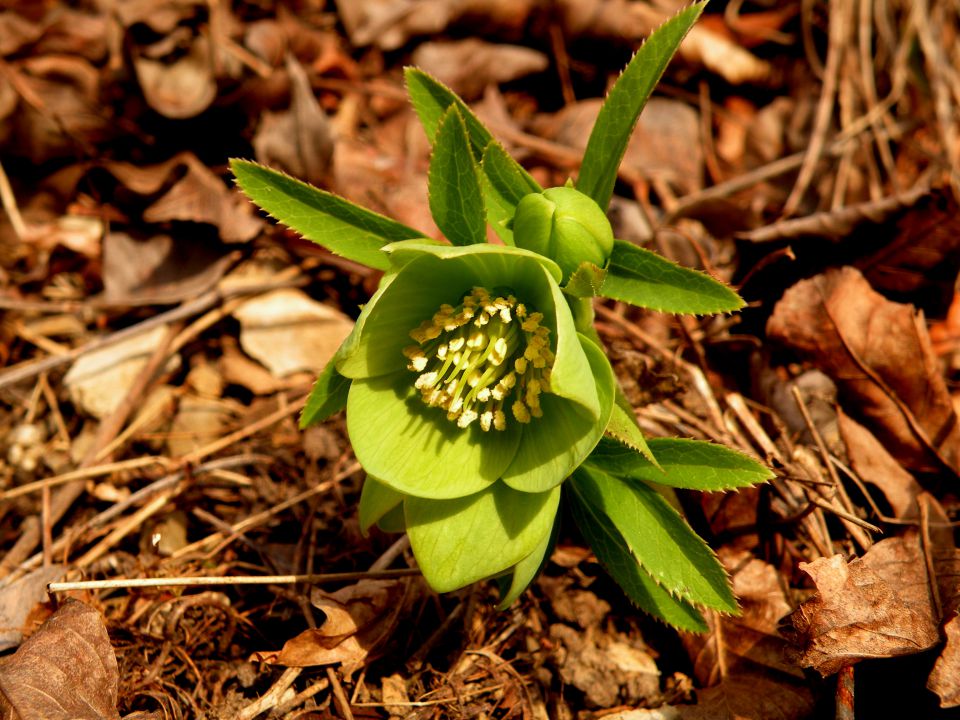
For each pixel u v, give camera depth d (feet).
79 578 0.77
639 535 0.64
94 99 1.00
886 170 1.10
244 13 1.07
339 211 0.67
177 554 0.79
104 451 0.86
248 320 0.95
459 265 0.65
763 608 0.73
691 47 1.14
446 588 0.63
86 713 0.65
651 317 0.93
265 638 0.74
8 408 0.93
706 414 0.85
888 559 0.71
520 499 0.64
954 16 1.18
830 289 0.82
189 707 0.70
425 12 1.11
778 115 1.14
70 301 0.99
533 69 1.15
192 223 0.98
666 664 0.73
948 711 0.66
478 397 0.64
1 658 0.67
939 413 0.79
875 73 1.16
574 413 0.63
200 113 0.99
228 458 0.86
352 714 0.70
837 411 0.81
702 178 1.09
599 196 0.68
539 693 0.72
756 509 0.75
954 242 0.84
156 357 0.91
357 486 0.83
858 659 0.66
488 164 0.67
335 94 1.10
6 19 1.00
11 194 1.00
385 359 0.66
